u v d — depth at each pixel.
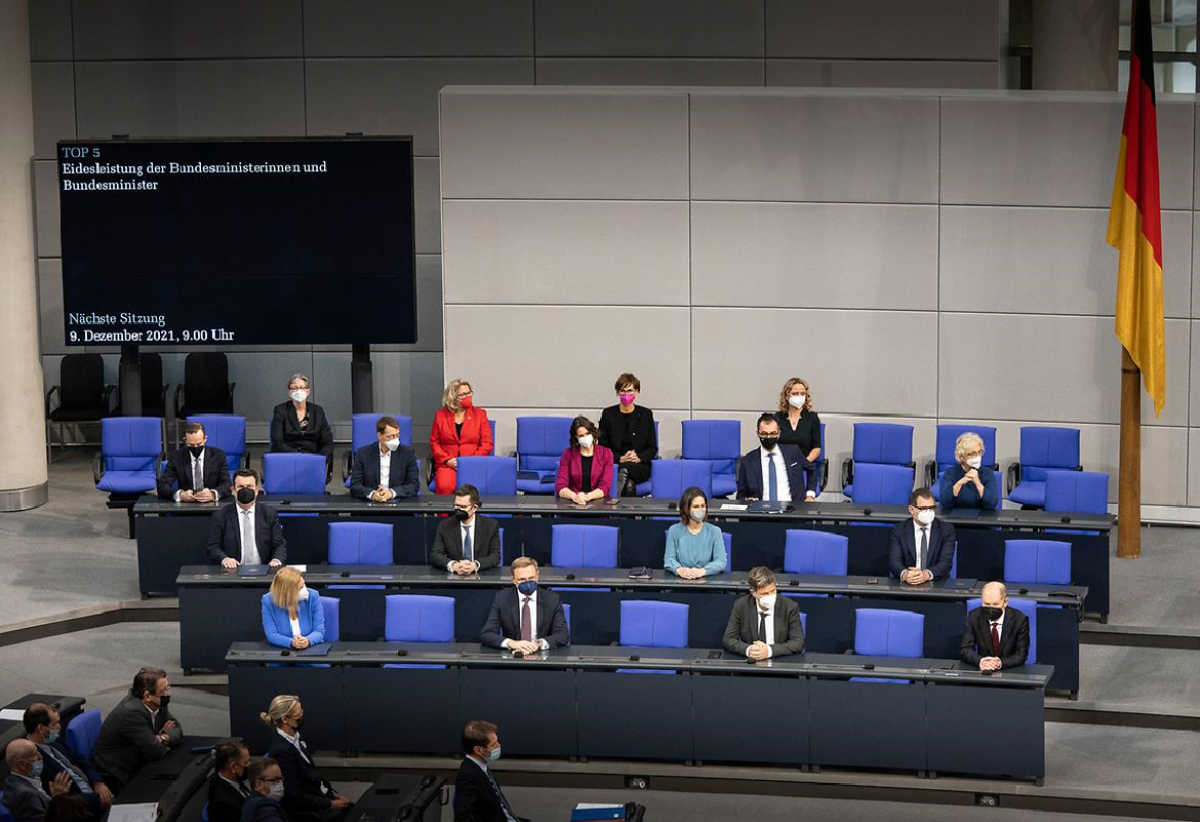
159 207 14.86
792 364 15.02
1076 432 13.88
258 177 14.82
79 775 9.34
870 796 10.37
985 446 14.08
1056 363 14.73
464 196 15.07
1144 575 13.26
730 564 12.56
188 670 11.61
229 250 14.92
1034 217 14.62
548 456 14.27
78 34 16.98
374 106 17.02
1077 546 12.12
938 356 14.88
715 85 16.64
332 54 16.95
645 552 12.56
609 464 13.06
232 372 17.56
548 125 14.93
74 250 14.90
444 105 14.98
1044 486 13.62
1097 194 14.51
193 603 11.51
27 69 14.92
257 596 11.49
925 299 14.83
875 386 14.97
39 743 9.20
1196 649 11.94
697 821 10.03
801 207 14.87
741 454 14.93
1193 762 10.43
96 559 13.60
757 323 15.02
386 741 10.64
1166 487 14.71
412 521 12.66
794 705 10.38
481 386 15.25
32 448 15.15
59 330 17.53
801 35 16.50
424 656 10.55
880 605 11.33
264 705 10.62
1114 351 14.63
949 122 14.62
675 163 14.91
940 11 16.31
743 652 10.52
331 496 13.02
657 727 10.52
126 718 9.52
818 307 14.95
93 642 12.16
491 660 10.50
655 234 15.00
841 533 12.42
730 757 10.49
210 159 14.80
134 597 12.70
